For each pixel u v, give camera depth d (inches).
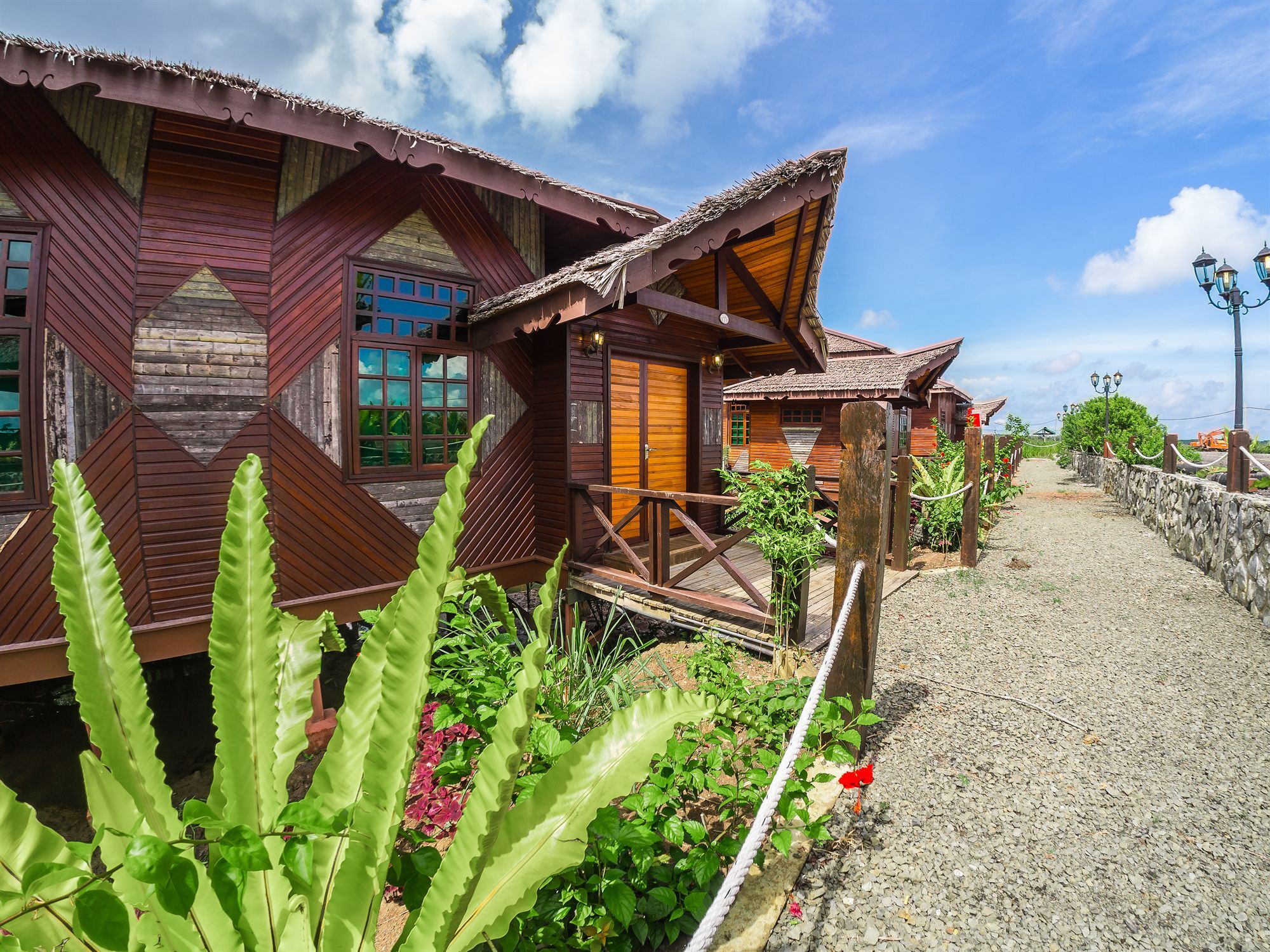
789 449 619.8
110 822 50.0
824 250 230.5
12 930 41.8
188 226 173.2
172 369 171.2
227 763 53.2
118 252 165.0
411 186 210.7
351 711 56.4
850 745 119.1
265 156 183.2
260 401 183.2
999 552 321.1
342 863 48.5
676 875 86.4
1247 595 216.7
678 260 177.8
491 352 231.9
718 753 93.4
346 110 166.7
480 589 90.7
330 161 193.9
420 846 68.1
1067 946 79.0
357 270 199.9
